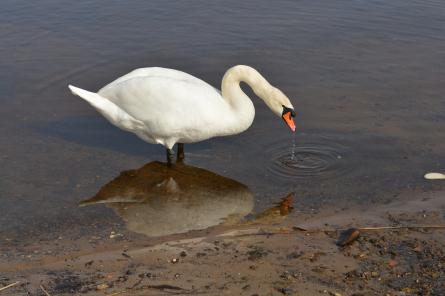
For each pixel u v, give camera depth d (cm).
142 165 425
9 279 346
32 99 475
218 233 375
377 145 434
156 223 384
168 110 418
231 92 427
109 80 492
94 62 508
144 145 442
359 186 407
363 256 355
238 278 343
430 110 463
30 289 340
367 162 423
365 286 339
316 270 347
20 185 407
